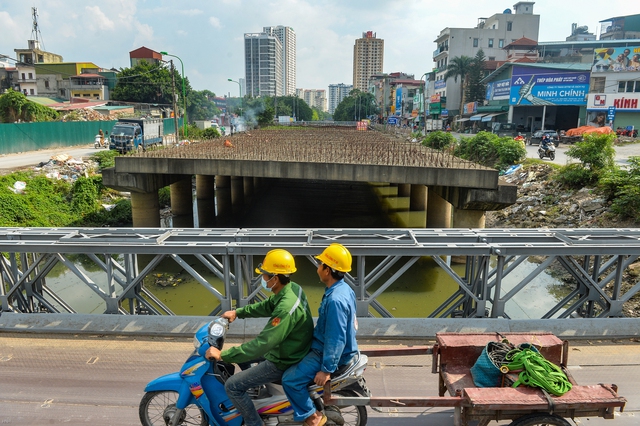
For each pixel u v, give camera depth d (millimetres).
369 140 32812
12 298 7691
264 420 4121
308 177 18656
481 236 7227
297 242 6945
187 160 19703
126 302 12914
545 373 3986
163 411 4637
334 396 4047
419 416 5145
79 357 6359
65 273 16062
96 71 84750
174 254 6988
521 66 53250
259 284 7371
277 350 3842
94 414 5113
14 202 21031
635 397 5438
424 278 16109
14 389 5598
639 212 16891
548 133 42312
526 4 88125
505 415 3943
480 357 4293
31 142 37469
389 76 139125
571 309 7391
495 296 7062
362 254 6809
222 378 4121
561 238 7172
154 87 79250
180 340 6867
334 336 3668
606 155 21016
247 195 33250
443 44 84375
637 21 87375
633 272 13477
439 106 77500
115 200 27469
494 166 30938
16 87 78750
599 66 47312
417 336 6871
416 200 28984
